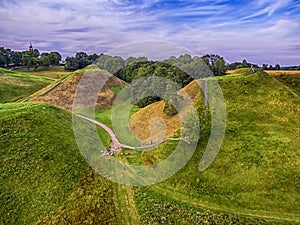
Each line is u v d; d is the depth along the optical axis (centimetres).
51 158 2656
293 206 2131
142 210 2170
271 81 3759
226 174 2483
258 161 2553
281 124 3022
